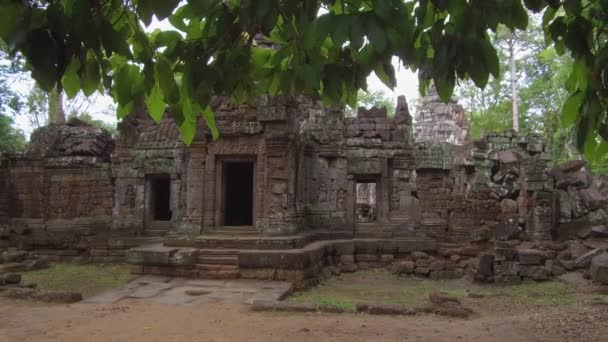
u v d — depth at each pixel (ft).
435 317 34.78
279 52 13.39
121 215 73.92
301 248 53.98
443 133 122.31
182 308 37.09
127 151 75.46
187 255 50.21
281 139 56.29
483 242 65.41
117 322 32.42
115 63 12.12
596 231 59.88
